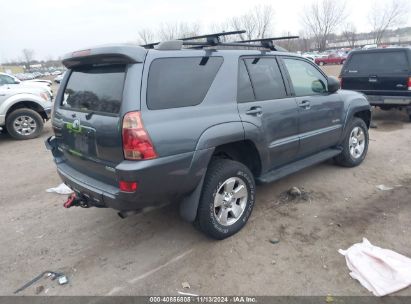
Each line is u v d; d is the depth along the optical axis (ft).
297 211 12.64
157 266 9.81
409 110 25.99
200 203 10.03
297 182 15.30
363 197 13.62
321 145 14.69
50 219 12.96
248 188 11.23
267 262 9.72
